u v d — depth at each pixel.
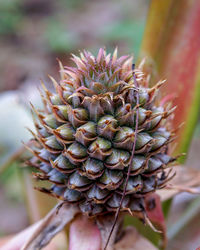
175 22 0.33
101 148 0.25
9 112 0.38
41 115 0.26
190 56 0.33
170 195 0.30
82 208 0.26
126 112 0.25
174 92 0.33
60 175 0.26
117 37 0.73
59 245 0.33
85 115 0.25
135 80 0.25
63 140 0.25
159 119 0.26
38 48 0.90
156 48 0.34
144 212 0.26
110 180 0.25
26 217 0.56
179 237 0.35
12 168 0.59
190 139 0.33
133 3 1.04
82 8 1.17
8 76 0.81
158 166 0.26
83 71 0.25
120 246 0.28
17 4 1.07
